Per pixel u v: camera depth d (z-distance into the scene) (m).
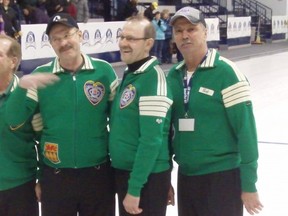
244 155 2.49
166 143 2.59
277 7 27.17
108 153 2.74
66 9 12.30
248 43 22.70
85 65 2.66
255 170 2.50
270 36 25.27
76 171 2.67
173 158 2.74
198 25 2.49
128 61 2.53
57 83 2.64
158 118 2.44
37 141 2.83
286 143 6.40
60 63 2.67
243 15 25.12
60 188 2.70
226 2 26.02
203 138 2.53
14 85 2.66
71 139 2.64
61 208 2.72
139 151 2.45
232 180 2.59
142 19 2.53
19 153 2.73
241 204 2.63
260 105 9.01
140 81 2.49
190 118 2.55
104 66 2.73
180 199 2.70
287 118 7.88
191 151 2.57
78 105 2.63
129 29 2.50
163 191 2.60
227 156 2.56
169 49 14.95
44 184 2.75
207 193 2.58
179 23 2.50
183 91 2.58
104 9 17.56
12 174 2.71
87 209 2.75
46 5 12.30
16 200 2.75
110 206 2.80
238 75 2.48
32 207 2.84
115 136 2.58
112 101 2.72
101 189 2.73
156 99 2.44
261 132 6.98
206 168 2.57
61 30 2.56
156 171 2.55
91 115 2.66
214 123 2.52
